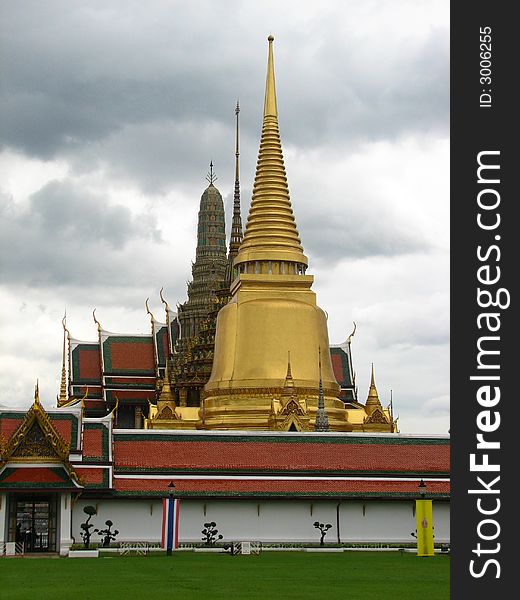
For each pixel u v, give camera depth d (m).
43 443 76.81
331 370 126.88
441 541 88.44
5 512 76.94
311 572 58.91
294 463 89.19
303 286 127.62
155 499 85.12
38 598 44.81
